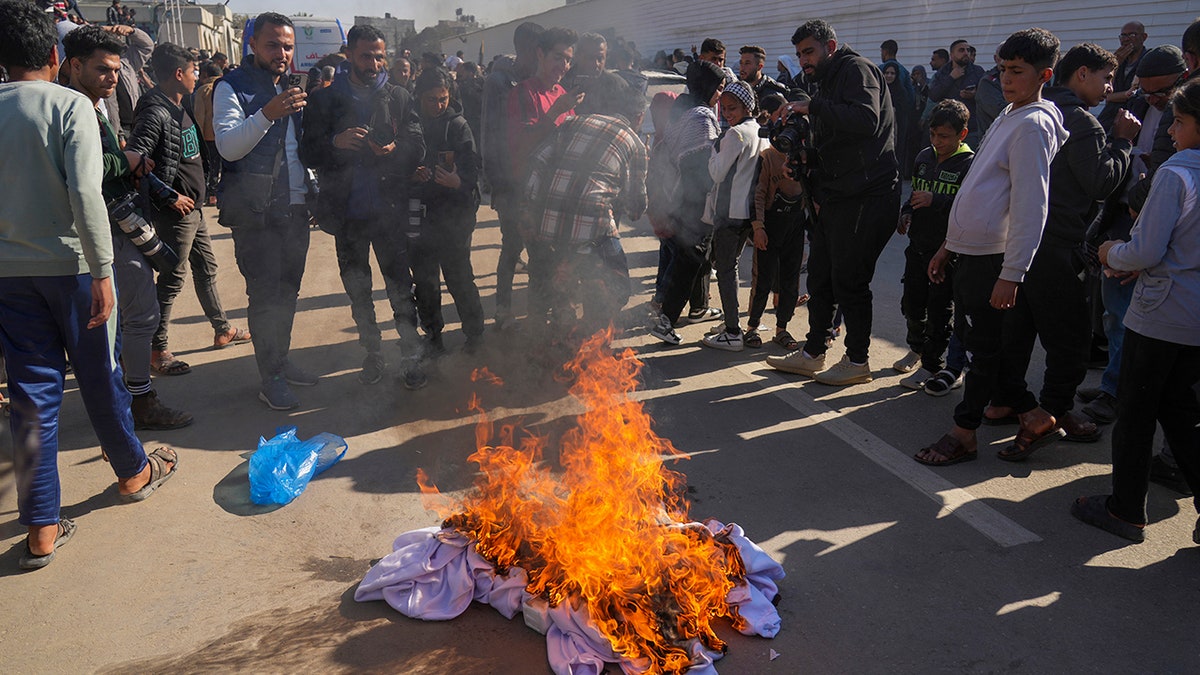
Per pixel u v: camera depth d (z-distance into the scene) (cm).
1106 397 374
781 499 311
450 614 240
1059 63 334
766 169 450
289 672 220
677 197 461
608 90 413
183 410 403
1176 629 235
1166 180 246
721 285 474
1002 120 302
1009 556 272
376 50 381
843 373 426
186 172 427
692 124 448
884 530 289
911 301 425
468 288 466
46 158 253
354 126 389
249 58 374
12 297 261
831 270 414
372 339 432
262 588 258
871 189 388
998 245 306
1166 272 252
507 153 434
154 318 366
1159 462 318
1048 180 287
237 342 506
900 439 364
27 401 266
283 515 303
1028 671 219
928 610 245
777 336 493
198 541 286
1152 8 638
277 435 345
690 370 455
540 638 233
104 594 256
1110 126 506
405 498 314
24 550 279
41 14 259
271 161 373
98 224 259
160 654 228
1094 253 358
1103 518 286
